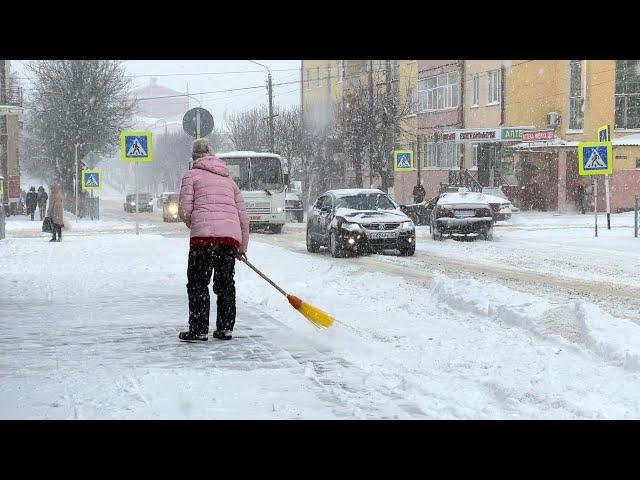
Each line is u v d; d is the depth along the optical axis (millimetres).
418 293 13211
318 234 23297
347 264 19172
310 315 9180
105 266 18188
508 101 52906
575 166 49125
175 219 50062
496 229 32531
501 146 51062
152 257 20219
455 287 12352
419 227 36219
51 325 10156
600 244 24141
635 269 17438
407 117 64938
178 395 6496
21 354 8273
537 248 23297
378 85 57688
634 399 6297
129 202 77000
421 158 63969
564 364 7633
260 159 35219
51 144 65625
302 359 8047
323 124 68875
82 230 38469
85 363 7801
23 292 13562
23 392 6621
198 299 9008
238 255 9320
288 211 47438
